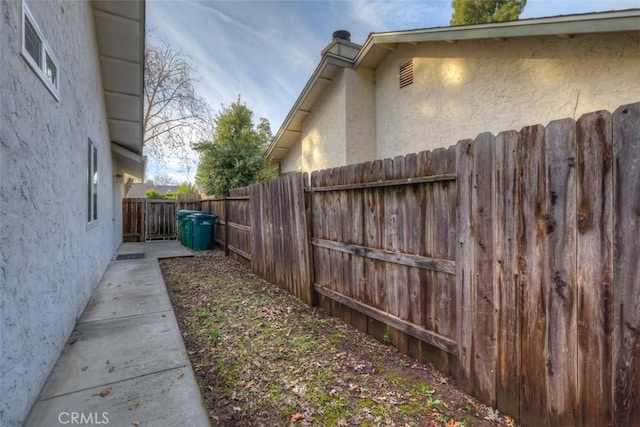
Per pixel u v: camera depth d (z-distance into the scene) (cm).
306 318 380
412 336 276
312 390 234
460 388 231
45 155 243
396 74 685
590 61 402
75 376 237
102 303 412
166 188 3522
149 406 202
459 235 229
